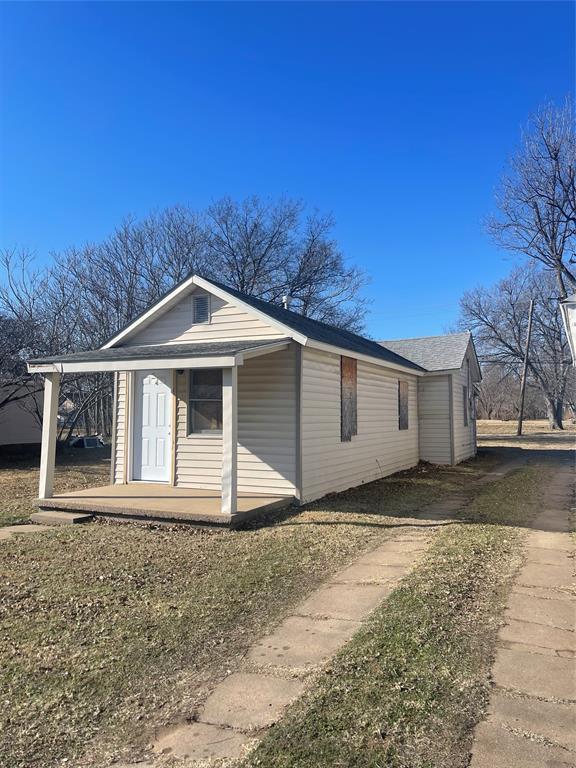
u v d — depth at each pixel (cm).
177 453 1000
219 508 777
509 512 855
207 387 984
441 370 1603
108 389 2072
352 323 3075
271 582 506
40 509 864
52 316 1861
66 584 504
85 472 1411
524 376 3247
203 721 280
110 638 385
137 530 743
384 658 344
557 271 2170
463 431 1773
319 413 966
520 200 2111
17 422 1847
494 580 508
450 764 240
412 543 652
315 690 306
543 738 259
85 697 306
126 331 1031
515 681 316
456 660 342
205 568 553
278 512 836
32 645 376
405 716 278
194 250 2661
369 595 468
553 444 2522
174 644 374
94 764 248
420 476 1338
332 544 645
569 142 1956
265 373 923
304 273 2914
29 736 270
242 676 327
